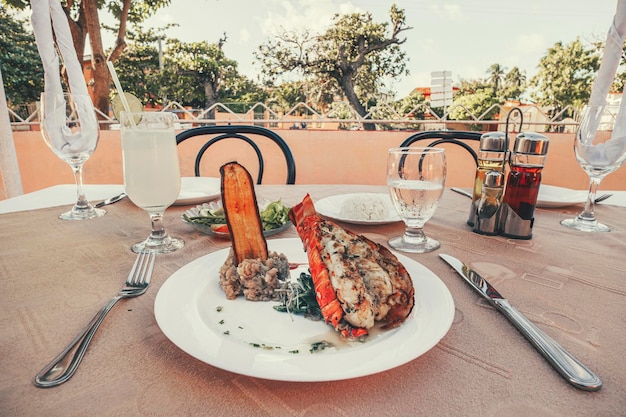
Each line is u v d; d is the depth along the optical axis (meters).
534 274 0.66
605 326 0.48
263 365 0.36
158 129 0.76
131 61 12.78
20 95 9.38
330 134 3.47
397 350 0.38
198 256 0.74
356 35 11.86
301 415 0.33
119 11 8.32
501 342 0.44
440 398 0.35
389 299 0.47
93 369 0.38
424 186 0.76
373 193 1.31
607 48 1.07
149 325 0.48
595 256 0.75
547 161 3.27
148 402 0.34
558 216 1.07
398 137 3.44
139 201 0.77
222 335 0.43
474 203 0.96
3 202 1.22
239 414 0.33
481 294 0.56
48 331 0.46
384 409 0.33
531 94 16.20
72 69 1.38
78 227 0.93
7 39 9.09
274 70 12.95
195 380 0.37
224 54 13.63
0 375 0.37
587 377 0.36
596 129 0.94
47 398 0.34
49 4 1.29
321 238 0.52
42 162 3.38
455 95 16.00
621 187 3.17
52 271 0.66
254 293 0.52
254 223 0.60
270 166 3.55
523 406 0.33
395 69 12.83
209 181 1.39
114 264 0.70
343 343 0.43
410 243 0.81
